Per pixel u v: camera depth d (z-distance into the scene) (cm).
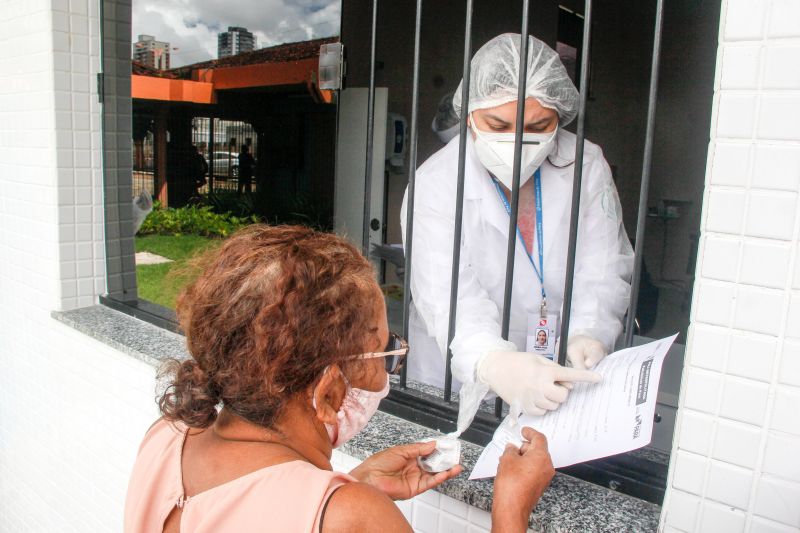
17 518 334
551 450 119
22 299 297
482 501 133
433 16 511
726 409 102
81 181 271
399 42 523
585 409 120
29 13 264
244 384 81
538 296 195
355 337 84
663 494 128
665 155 616
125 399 243
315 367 81
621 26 605
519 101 139
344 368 84
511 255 147
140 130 798
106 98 270
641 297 416
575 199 135
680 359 248
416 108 163
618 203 203
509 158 174
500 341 148
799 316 94
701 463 106
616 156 630
